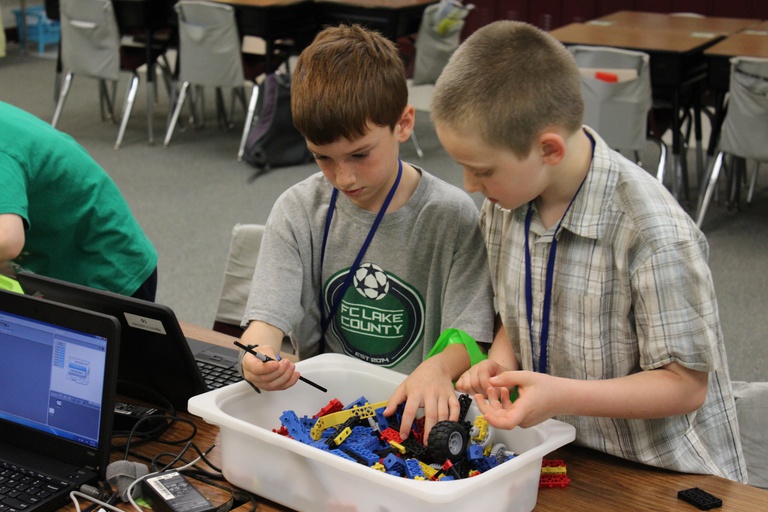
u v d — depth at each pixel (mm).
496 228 1314
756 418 1553
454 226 1407
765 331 3326
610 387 1112
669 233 1113
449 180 5121
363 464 1130
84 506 1145
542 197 1206
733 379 2965
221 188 4930
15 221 1559
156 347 1378
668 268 1108
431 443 1126
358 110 1216
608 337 1200
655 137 4379
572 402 1088
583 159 1153
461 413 1245
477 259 1399
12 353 1273
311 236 1468
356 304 1478
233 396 1237
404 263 1436
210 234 4230
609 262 1167
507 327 1325
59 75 6137
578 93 1096
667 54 4125
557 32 4648
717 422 1270
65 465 1223
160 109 6715
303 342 1523
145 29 5504
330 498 1078
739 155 3932
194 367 1375
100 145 5738
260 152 5211
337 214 1450
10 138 1665
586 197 1157
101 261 1878
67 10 5465
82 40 5531
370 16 5426
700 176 4711
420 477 1085
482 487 1018
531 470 1099
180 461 1274
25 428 1258
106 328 1183
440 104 1090
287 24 5320
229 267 2131
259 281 1426
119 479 1170
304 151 5406
